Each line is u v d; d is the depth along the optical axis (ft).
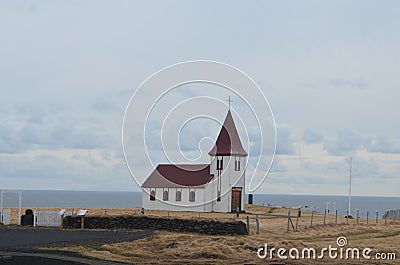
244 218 182.29
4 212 157.69
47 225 154.81
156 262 96.22
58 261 91.20
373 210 611.47
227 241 117.60
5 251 102.01
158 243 115.44
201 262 96.94
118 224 152.25
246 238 125.59
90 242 117.50
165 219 149.79
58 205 571.69
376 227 170.50
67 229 149.28
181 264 94.89
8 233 135.85
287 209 251.19
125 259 98.07
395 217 236.02
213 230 144.05
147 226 151.02
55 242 116.78
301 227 161.68
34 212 155.33
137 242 116.98
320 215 227.61
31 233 136.56
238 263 96.27
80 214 152.76
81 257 96.84
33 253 99.76
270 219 183.62
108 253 102.99
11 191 172.96
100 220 152.76
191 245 111.55
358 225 175.52
